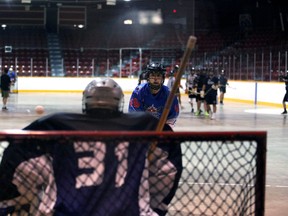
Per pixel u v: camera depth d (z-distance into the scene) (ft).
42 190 8.23
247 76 92.38
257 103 84.69
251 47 105.91
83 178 7.87
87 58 118.52
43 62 116.37
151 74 18.92
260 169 7.89
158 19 124.88
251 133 7.77
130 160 7.98
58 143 7.45
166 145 8.04
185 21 124.16
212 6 122.93
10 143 7.45
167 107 8.86
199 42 117.60
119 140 7.48
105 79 8.89
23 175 7.97
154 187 8.41
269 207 19.54
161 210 8.50
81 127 8.34
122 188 7.93
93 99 8.51
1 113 61.16
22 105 74.95
